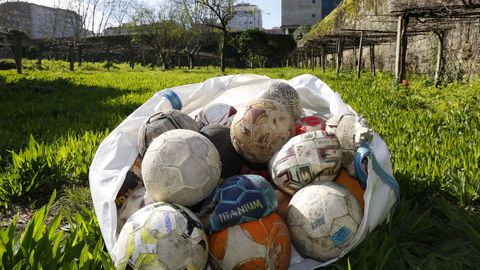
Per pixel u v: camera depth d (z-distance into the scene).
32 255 0.95
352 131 1.17
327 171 1.06
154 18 23.98
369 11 12.23
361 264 0.98
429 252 1.13
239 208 0.93
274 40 28.80
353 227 0.99
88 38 30.59
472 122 2.39
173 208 0.95
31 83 5.82
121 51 26.38
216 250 0.95
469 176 1.48
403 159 1.70
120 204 1.16
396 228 1.20
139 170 1.19
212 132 1.24
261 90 1.40
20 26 39.31
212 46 28.75
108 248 0.96
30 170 1.73
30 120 2.91
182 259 0.88
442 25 6.68
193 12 22.84
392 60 11.62
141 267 0.87
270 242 0.93
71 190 1.67
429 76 8.40
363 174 1.06
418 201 1.46
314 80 1.52
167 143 1.04
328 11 40.19
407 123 2.41
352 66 15.60
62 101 4.10
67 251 1.00
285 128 1.17
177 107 1.40
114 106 3.58
